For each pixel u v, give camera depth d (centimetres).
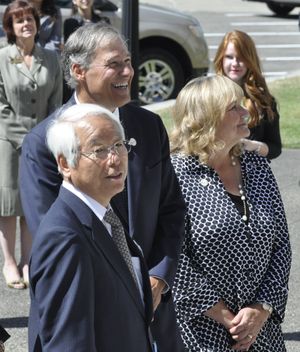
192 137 846
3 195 1365
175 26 2695
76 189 668
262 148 1118
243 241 834
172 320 788
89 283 638
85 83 796
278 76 3183
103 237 658
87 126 657
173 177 828
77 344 626
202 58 2747
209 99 833
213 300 827
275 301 838
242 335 827
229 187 855
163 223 813
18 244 1591
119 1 2747
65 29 1848
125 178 718
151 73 2714
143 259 718
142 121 816
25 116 1366
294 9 4741
